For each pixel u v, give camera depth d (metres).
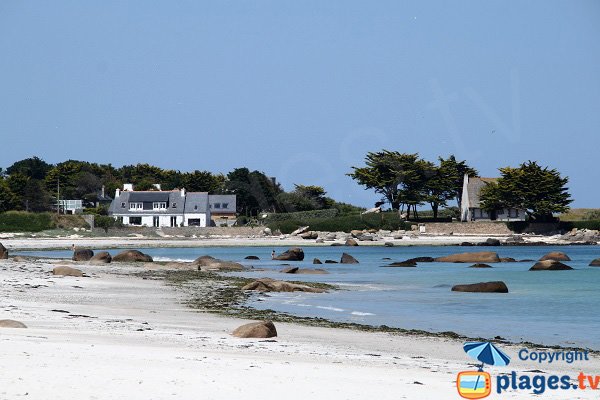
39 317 47.41
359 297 75.56
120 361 29.25
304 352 37.03
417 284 92.75
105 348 32.91
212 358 31.88
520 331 52.59
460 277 105.56
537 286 90.88
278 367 30.38
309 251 196.38
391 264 130.88
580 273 112.81
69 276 84.62
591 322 57.69
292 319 55.34
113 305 60.00
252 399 24.02
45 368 26.73
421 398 25.61
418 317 60.06
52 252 176.75
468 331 52.19
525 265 133.00
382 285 91.25
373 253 186.00
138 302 63.53
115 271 99.44
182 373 27.38
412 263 130.00
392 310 64.75
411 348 42.00
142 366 28.36
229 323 50.62
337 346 41.12
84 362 28.44
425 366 34.56
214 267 114.62
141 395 23.61
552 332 52.16
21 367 26.67
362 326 52.47
